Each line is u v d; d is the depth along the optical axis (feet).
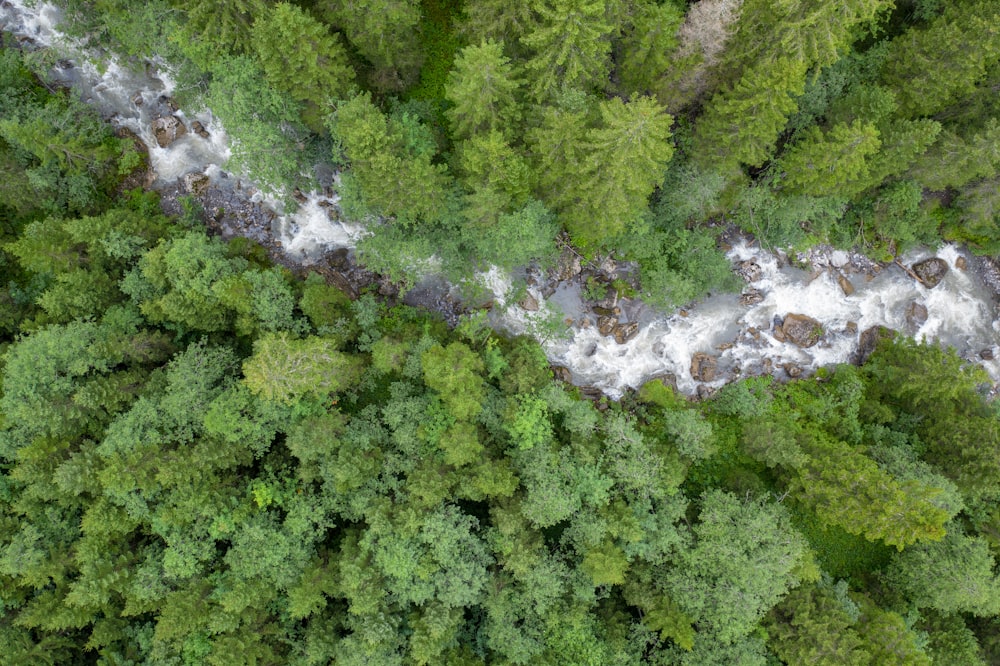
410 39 96.63
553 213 102.42
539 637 94.27
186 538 86.07
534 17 84.33
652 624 93.04
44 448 83.66
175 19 88.89
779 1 74.79
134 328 94.32
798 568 95.71
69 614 83.15
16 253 86.84
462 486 93.45
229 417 87.15
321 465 91.71
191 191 108.58
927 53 91.71
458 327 108.06
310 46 79.05
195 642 85.05
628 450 99.25
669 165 102.99
